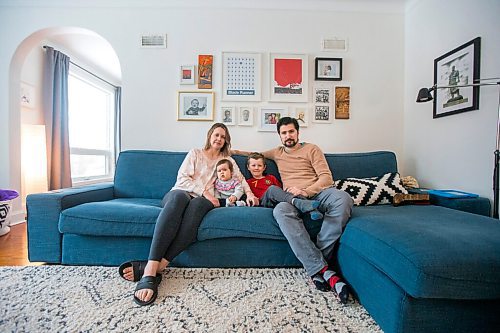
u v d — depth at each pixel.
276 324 1.16
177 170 2.33
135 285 1.49
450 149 2.13
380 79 2.69
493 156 1.77
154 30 2.62
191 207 1.66
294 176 2.08
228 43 2.64
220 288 1.47
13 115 2.80
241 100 2.61
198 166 2.10
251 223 1.67
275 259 1.72
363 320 1.19
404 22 2.70
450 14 2.12
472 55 1.90
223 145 2.18
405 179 2.29
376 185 2.05
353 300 1.36
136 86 2.62
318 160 2.06
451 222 1.33
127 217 1.67
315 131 2.65
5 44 2.71
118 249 1.72
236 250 1.71
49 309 1.26
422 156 2.44
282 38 2.65
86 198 1.96
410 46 2.62
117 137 5.28
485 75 1.83
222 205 2.00
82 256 1.73
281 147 2.30
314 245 1.55
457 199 1.76
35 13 2.66
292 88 2.63
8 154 2.77
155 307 1.29
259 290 1.45
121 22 2.62
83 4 2.62
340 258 1.53
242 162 2.29
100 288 1.46
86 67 4.34
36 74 3.44
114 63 4.39
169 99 2.62
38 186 3.08
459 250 0.98
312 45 2.66
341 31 2.68
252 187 2.12
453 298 0.93
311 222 1.70
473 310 0.99
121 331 1.11
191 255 1.71
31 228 1.75
